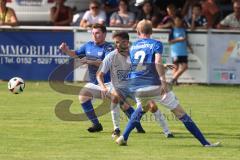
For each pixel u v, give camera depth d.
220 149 26.56
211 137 29.36
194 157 24.94
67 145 27.20
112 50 30.11
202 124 32.78
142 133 30.06
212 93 43.38
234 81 46.78
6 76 47.66
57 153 25.59
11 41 47.41
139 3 50.88
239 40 46.38
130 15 48.34
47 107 37.22
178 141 28.23
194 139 28.72
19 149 26.33
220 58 46.62
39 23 53.75
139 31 27.17
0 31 47.31
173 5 48.44
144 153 25.64
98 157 24.86
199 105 38.72
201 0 50.78
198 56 46.59
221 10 53.03
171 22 46.53
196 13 47.78
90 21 47.62
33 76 47.56
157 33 46.44
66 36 47.00
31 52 47.38
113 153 25.61
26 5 53.62
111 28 46.84
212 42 46.50
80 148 26.59
